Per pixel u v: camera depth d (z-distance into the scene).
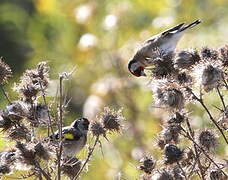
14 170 10.08
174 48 13.48
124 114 14.93
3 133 9.54
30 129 9.53
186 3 16.42
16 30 20.59
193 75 9.34
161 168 9.02
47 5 17.11
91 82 16.52
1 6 21.02
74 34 17.09
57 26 17.41
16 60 20.39
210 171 9.08
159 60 9.68
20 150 8.86
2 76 9.83
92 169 13.63
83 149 12.43
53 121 9.76
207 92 9.16
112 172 13.61
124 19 16.47
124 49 16.34
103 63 16.44
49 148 8.93
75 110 16.53
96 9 16.70
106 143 14.07
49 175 9.17
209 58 9.27
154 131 14.34
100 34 16.61
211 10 16.12
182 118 9.17
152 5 16.59
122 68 16.14
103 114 9.62
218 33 15.28
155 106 9.21
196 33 15.57
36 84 9.62
